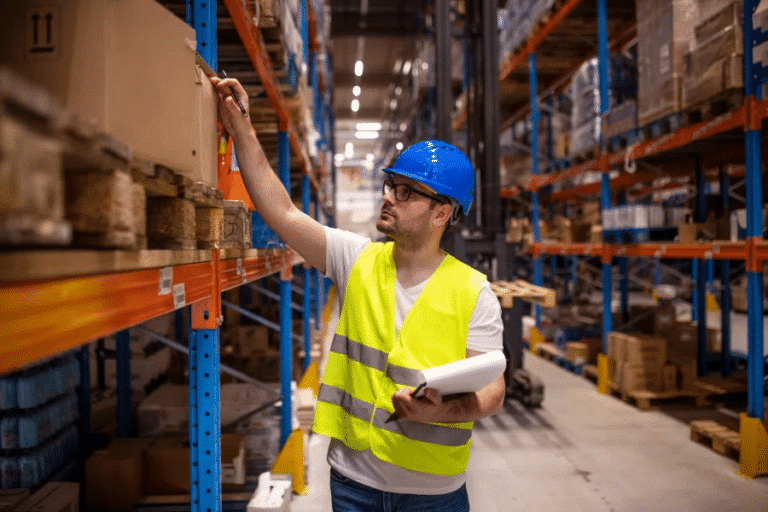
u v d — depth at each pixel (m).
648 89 5.48
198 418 1.98
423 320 1.54
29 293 0.72
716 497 3.75
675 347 6.95
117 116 1.01
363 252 1.74
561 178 8.16
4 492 2.76
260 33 2.73
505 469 4.28
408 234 1.59
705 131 4.73
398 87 21.17
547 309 10.09
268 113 4.13
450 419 1.41
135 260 1.01
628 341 6.02
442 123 6.68
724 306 6.61
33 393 2.91
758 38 4.09
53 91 0.97
